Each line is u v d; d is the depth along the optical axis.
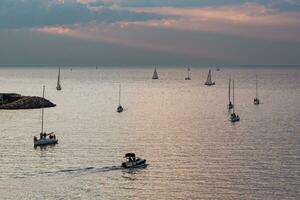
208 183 83.81
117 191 79.94
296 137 128.00
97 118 171.62
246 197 76.44
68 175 88.75
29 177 87.38
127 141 123.88
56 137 129.38
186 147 115.19
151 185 83.12
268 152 108.12
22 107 197.50
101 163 97.75
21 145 117.56
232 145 117.06
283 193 78.00
